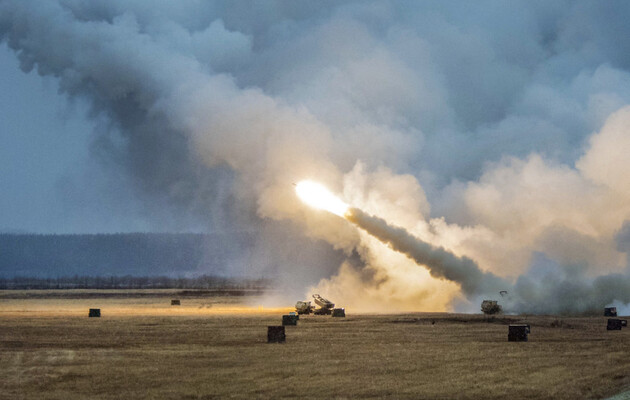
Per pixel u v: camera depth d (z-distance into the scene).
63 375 69.94
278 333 97.44
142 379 67.44
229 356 82.94
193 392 61.22
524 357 80.75
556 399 57.53
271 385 64.06
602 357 80.38
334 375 69.00
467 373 69.75
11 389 63.00
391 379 66.69
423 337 104.25
